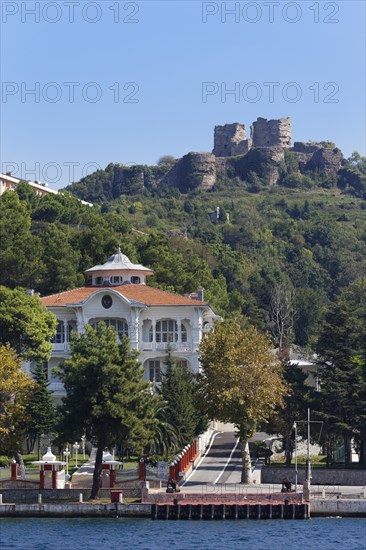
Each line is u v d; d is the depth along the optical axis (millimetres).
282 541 130250
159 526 140625
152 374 192125
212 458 173250
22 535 135250
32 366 188625
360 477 160125
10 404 158250
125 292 196875
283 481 150250
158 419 158750
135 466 163125
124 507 146000
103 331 155625
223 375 160125
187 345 191625
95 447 172875
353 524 141500
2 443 156750
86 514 146250
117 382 150375
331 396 166250
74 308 192125
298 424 168500
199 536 133375
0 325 178250
